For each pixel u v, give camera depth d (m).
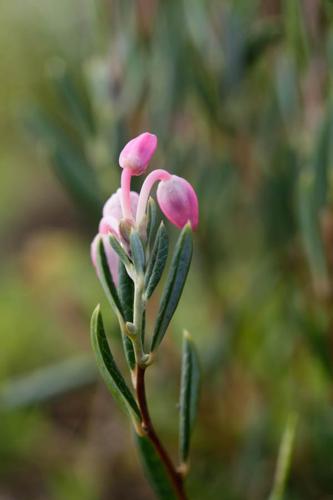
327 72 0.24
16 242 0.66
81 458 0.40
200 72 0.26
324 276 0.24
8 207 0.70
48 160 0.28
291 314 0.29
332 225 0.25
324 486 0.31
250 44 0.25
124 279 0.18
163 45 0.27
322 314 0.27
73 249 0.52
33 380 0.31
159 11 0.26
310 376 0.31
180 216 0.18
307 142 0.25
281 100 0.26
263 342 0.32
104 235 0.18
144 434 0.19
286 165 0.27
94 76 0.27
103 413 0.40
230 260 0.34
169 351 0.31
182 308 0.38
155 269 0.18
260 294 0.30
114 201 0.18
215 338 0.30
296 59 0.24
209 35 0.26
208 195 0.28
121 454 0.39
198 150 0.28
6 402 0.31
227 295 0.34
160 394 0.33
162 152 0.27
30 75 0.67
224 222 0.32
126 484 0.39
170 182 0.18
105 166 0.27
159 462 0.20
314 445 0.31
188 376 0.20
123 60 0.26
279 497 0.21
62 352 0.48
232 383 0.33
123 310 0.18
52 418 0.44
